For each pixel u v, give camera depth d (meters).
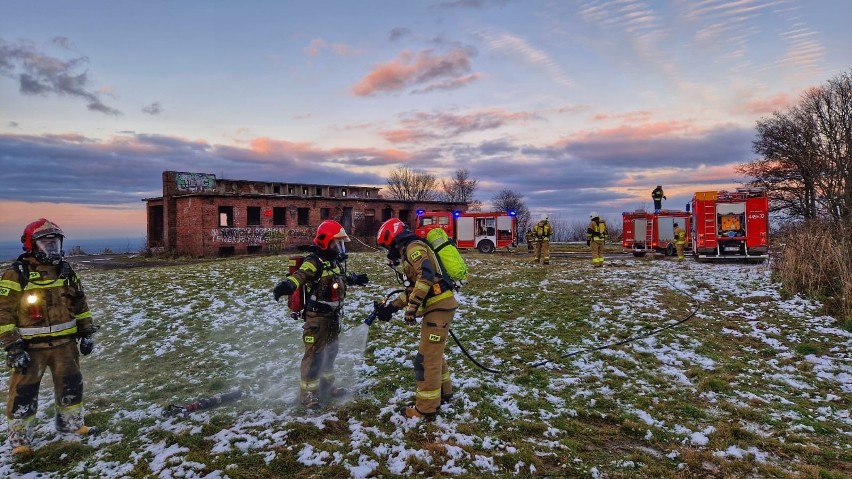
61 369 4.20
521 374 5.84
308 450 3.75
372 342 7.22
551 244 40.88
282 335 7.96
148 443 4.05
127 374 6.15
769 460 3.76
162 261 26.00
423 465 3.56
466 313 9.23
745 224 17.72
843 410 4.83
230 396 5.01
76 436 4.22
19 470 3.70
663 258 21.41
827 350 6.89
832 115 36.97
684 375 5.82
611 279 12.80
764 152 39.53
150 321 9.11
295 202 33.66
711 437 4.14
